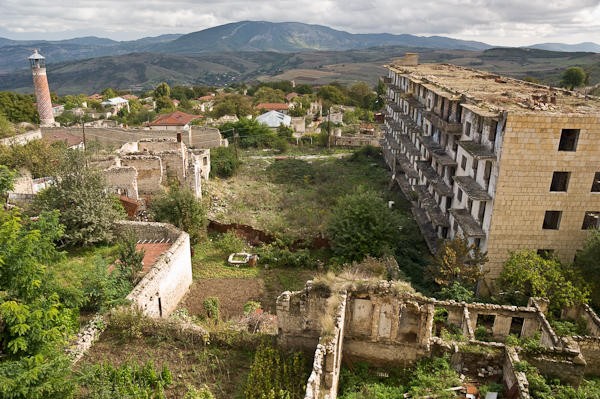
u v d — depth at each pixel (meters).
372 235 31.38
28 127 67.19
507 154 25.44
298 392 16.02
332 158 67.69
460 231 31.28
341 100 123.50
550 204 26.38
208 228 36.75
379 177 55.97
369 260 28.59
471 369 18.25
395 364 18.86
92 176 30.50
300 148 75.25
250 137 74.69
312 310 18.33
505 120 24.91
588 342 19.56
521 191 26.17
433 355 18.64
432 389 17.00
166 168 42.25
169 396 16.08
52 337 12.39
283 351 18.50
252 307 25.67
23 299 12.60
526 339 20.42
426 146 39.56
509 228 27.02
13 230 12.81
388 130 63.81
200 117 91.81
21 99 76.31
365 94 126.81
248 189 50.75
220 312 25.42
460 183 29.50
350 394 17.19
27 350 12.21
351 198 34.22
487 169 27.70
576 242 27.14
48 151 41.91
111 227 30.20
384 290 17.98
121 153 42.53
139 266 23.81
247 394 15.71
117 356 17.97
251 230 35.47
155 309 22.81
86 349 18.14
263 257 31.95
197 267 31.12
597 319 21.88
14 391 10.96
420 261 32.22
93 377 15.72
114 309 19.80
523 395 15.34
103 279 21.44
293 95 130.62
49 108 70.12
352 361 19.20
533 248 27.44
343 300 17.58
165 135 59.81
